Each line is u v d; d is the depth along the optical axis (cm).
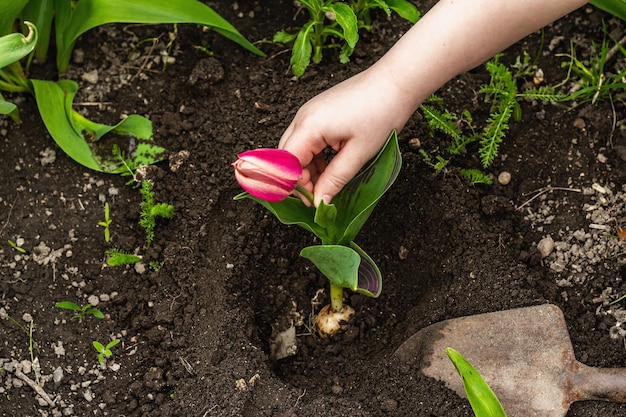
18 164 107
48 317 102
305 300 106
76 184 106
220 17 107
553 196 107
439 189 104
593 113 108
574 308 102
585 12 112
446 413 96
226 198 105
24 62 110
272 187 81
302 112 91
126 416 99
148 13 104
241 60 111
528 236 105
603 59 107
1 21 102
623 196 105
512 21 85
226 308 101
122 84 110
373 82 88
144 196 105
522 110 109
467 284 101
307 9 113
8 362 100
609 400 96
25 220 105
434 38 86
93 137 107
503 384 97
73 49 112
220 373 97
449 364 98
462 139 106
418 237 105
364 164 93
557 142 108
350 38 100
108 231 104
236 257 103
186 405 97
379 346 103
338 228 94
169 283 103
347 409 95
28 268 103
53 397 99
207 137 107
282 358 104
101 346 99
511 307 100
